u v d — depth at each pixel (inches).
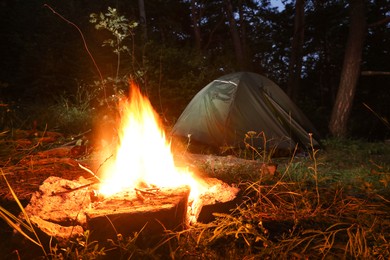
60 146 278.2
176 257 108.7
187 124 357.4
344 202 174.7
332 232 129.5
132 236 112.0
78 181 157.1
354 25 509.7
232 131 333.7
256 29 1119.0
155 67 540.1
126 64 530.3
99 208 116.6
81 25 579.8
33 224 111.1
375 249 115.1
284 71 1104.2
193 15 973.8
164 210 114.0
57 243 110.3
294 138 343.9
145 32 625.6
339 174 242.4
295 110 369.4
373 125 734.5
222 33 1154.0
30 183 184.1
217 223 132.6
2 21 628.4
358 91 825.5
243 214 137.9
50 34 576.7
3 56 626.5
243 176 203.2
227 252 114.1
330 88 1069.8
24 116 369.7
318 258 119.0
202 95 366.0
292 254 117.1
